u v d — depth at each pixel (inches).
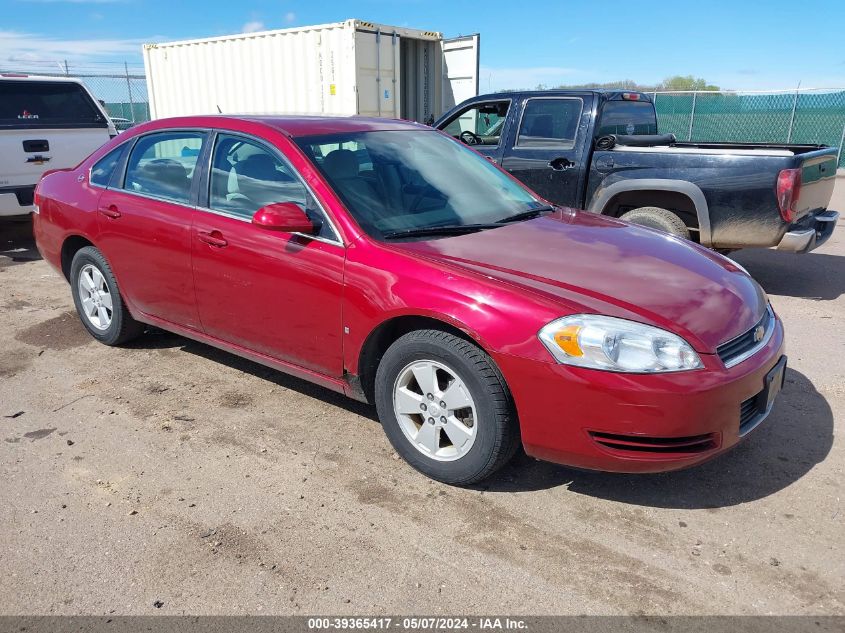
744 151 230.5
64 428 148.9
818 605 96.7
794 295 254.8
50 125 327.6
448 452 124.9
